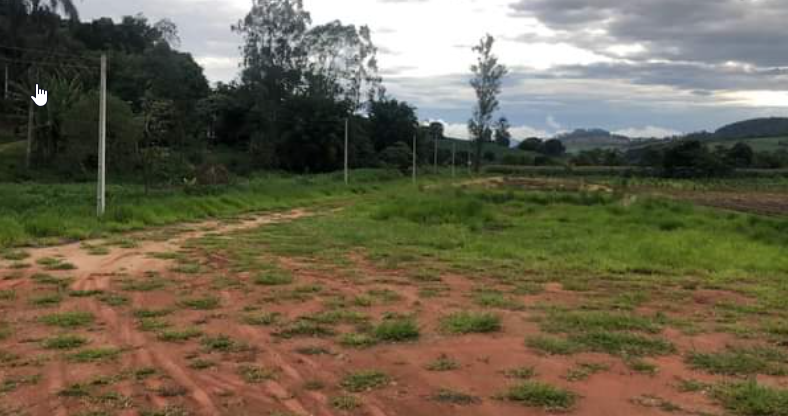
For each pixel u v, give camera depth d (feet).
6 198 69.51
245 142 246.88
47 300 27.17
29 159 157.99
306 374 17.85
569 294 29.84
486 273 35.47
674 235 53.78
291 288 30.27
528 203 93.76
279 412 15.16
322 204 101.65
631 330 22.66
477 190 121.39
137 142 137.39
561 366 18.47
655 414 14.93
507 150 428.15
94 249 43.78
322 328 22.76
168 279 32.58
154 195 84.43
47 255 40.63
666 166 277.03
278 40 239.71
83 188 109.81
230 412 15.17
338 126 229.86
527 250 45.06
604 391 16.43
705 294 30.42
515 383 16.96
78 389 16.57
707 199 156.87
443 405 15.52
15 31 199.00
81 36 266.98
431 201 78.74
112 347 20.45
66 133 149.48
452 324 23.06
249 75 239.71
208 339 21.30
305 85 239.71
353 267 36.96
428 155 346.54
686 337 21.90
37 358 19.26
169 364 18.72
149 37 285.43
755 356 19.49
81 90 169.37
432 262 39.34
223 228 60.54
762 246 48.93
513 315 24.94
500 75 298.56
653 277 35.14
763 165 299.17
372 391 16.49
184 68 249.34
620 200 95.61
